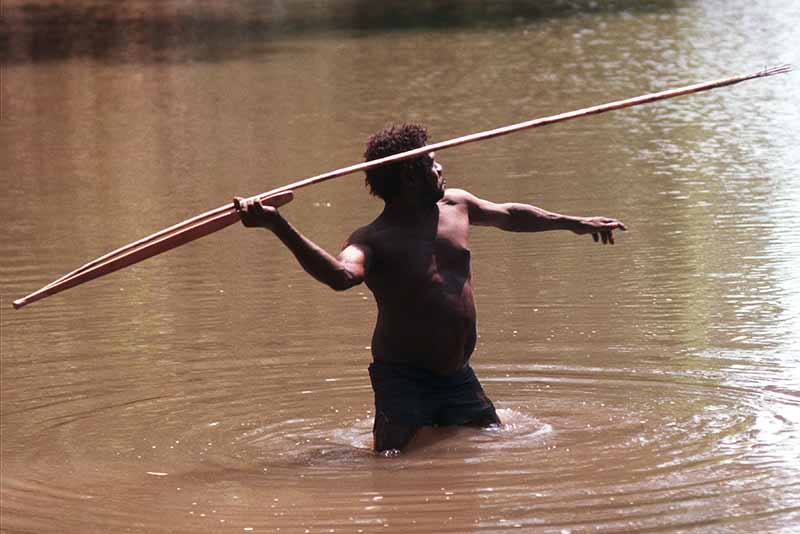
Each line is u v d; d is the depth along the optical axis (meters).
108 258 12.70
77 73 46.97
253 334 16.92
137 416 14.09
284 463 12.55
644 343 15.80
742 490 11.25
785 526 10.45
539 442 12.77
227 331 17.11
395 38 51.56
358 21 57.66
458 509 11.06
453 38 50.53
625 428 13.05
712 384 14.29
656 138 30.08
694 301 17.42
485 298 18.03
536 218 14.12
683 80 38.16
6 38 56.94
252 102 38.56
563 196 24.42
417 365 13.30
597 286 18.38
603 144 29.66
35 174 30.02
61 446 13.22
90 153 32.25
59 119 37.75
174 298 18.89
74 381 15.31
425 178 13.38
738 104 33.97
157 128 35.25
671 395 14.02
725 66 40.22
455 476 11.91
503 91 37.94
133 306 18.56
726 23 50.22
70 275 12.62
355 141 31.41
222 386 14.98
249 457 12.77
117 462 12.69
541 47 46.81
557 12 56.72
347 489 11.71
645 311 17.11
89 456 12.89
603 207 23.41
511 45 47.75
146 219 24.53
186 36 55.62
